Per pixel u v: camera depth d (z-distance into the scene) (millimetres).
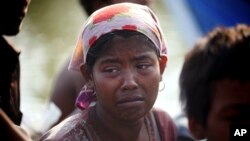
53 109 3867
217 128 2361
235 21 5680
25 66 10867
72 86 3812
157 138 2807
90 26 2467
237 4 5660
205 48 2410
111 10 2459
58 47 12180
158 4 13445
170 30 11781
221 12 5688
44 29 13383
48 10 14734
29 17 14258
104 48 2418
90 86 2580
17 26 2760
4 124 2303
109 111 2467
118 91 2422
